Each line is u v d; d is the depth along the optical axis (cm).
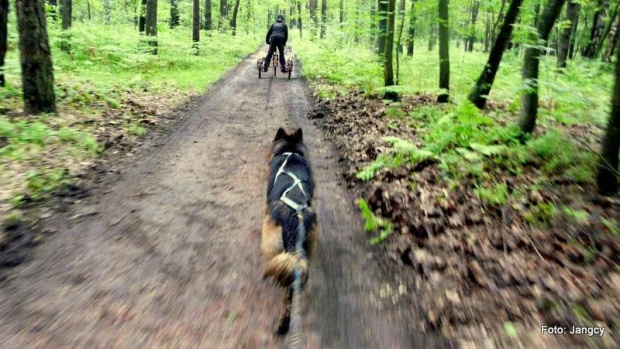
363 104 1155
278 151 464
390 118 973
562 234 435
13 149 662
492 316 338
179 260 427
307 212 334
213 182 637
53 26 1755
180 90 1336
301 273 291
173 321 340
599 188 514
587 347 298
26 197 520
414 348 317
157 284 386
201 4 4047
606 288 352
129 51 1744
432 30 2625
